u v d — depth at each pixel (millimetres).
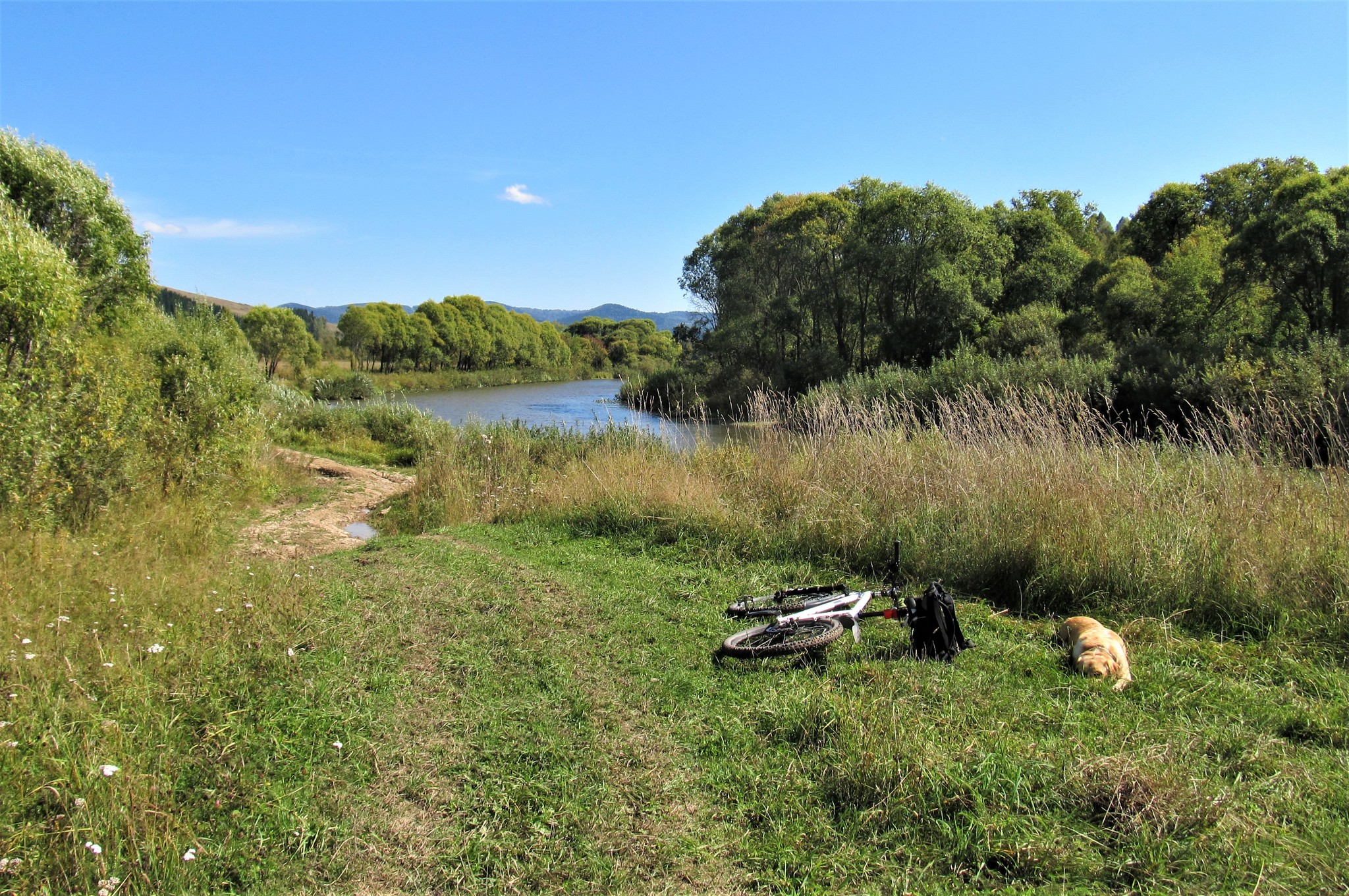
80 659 4328
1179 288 28297
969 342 34750
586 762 3529
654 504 8680
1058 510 6316
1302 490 6426
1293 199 27578
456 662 4652
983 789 3150
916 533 6840
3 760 3254
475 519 10039
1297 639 4875
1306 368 14508
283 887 2758
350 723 3861
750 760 3555
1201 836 2852
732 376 42500
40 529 6934
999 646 4934
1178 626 5273
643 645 5008
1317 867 2721
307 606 5578
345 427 20875
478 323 79125
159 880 2746
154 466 9469
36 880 2688
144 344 15047
